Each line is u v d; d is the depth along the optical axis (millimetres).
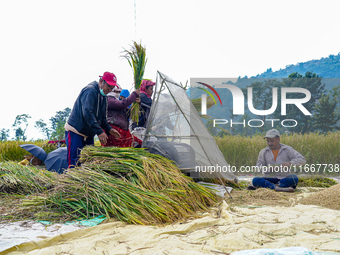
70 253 2508
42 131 53469
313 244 2697
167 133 5648
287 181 5809
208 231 3088
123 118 6461
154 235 2959
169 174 4402
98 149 4695
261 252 2082
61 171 6211
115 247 2660
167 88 5574
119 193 3773
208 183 5676
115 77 5625
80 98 5590
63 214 3613
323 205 4242
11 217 3547
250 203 4551
